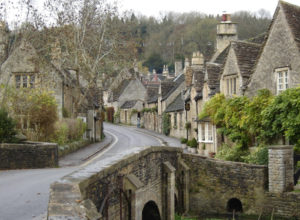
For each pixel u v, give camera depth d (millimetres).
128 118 67938
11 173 16172
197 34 90750
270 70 19719
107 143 35312
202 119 27125
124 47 37312
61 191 6578
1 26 25234
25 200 10031
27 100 24047
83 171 8297
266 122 17938
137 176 12000
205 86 29156
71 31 33375
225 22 36562
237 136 20359
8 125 19656
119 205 10078
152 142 35844
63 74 33125
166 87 50406
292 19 19047
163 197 15414
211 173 17500
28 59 29797
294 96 16734
